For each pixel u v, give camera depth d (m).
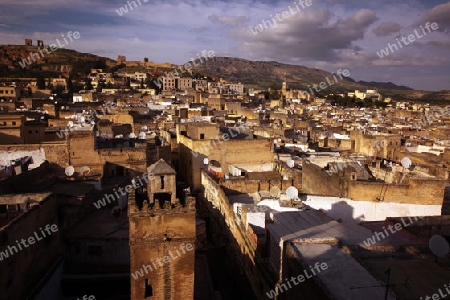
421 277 16.39
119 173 40.41
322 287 14.93
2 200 26.28
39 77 181.00
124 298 26.67
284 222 25.03
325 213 29.22
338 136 80.69
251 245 26.50
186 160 55.56
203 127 53.97
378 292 14.84
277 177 42.97
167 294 22.56
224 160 50.84
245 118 99.06
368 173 37.25
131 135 60.25
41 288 23.36
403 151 61.88
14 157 38.56
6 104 87.56
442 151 62.97
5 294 19.92
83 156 39.38
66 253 27.98
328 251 18.52
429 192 30.88
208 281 27.92
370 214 31.47
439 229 25.56
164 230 21.94
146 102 129.88
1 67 194.38
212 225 40.12
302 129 87.38
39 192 29.66
